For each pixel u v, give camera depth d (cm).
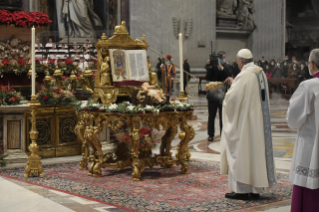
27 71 721
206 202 424
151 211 389
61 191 473
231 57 2134
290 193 464
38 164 552
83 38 1377
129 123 538
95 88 586
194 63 2038
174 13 1977
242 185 432
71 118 708
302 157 346
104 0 1533
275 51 2034
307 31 2012
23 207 406
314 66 352
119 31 597
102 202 423
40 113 671
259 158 427
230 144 433
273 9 2025
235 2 2114
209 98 830
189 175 561
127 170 598
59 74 718
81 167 598
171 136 587
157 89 591
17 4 756
